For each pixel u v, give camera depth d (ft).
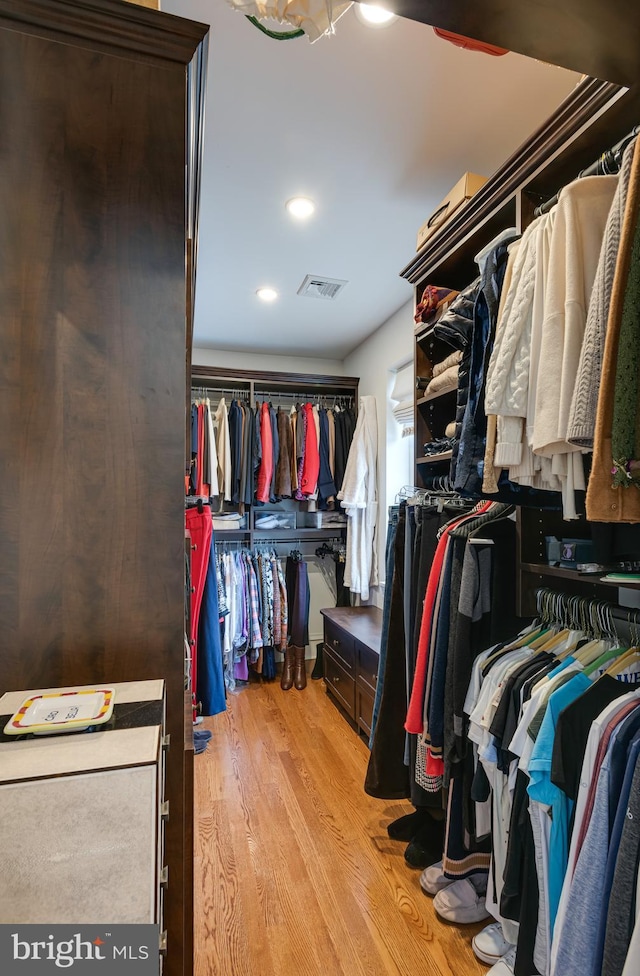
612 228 2.69
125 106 2.55
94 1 2.42
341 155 5.47
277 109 4.77
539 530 4.70
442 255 5.86
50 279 2.45
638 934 2.51
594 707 3.29
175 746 2.58
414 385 6.54
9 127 2.40
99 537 2.51
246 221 6.84
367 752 8.13
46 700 2.16
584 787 3.10
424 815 6.20
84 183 2.50
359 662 8.68
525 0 2.35
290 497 11.89
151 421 2.59
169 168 2.62
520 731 3.56
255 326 11.20
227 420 11.60
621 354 2.44
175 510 2.62
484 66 4.28
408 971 4.28
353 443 11.50
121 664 2.53
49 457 2.45
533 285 3.35
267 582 11.37
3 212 2.40
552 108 4.81
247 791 7.02
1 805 1.66
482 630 4.76
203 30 2.59
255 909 4.96
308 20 2.40
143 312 2.58
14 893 1.64
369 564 11.27
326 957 4.42
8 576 2.39
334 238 7.30
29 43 2.42
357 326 11.19
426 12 2.47
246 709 9.88
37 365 2.44
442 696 4.75
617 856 2.74
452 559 4.80
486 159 5.56
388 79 4.42
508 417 3.49
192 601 6.81
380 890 5.21
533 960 3.50
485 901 4.74
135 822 1.74
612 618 3.89
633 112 3.46
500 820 4.12
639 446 2.42
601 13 2.45
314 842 5.96
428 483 6.49
